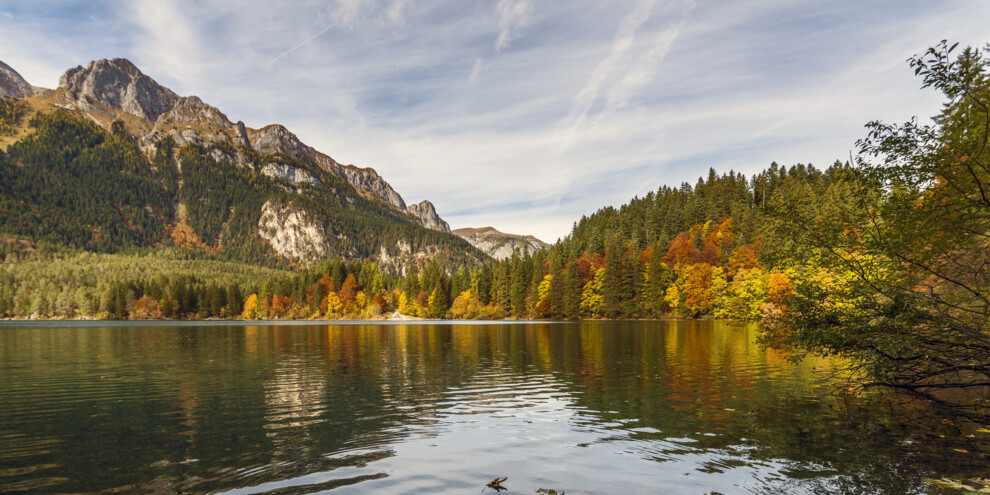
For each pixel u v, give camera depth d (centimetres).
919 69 1364
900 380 1959
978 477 1007
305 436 1397
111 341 5678
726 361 3216
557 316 13425
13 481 1040
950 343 1529
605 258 13775
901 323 1619
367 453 1223
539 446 1276
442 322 13425
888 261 1597
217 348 4625
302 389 2231
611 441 1320
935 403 1773
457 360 3431
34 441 1364
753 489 952
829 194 11175
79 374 2788
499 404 1855
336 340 5775
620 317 12419
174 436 1408
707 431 1417
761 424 1495
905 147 1460
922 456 1155
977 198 1369
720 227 13900
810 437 1334
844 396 1944
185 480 1035
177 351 4303
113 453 1240
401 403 1889
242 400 1970
